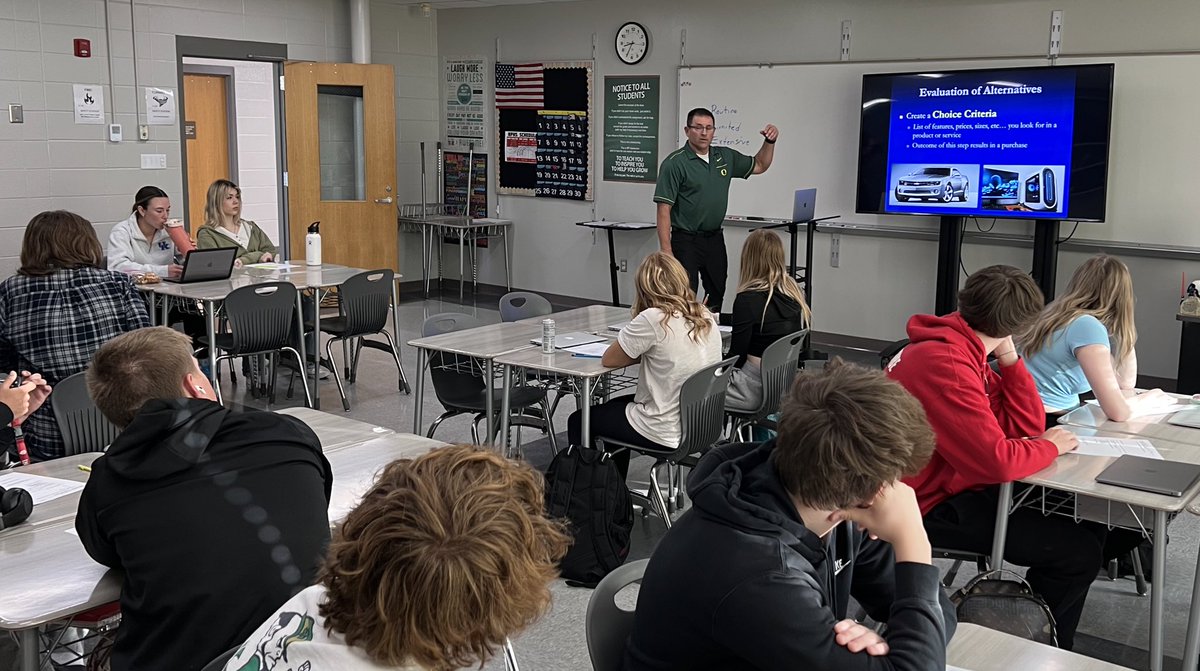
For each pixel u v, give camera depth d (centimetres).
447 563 96
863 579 175
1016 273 265
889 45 705
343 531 104
